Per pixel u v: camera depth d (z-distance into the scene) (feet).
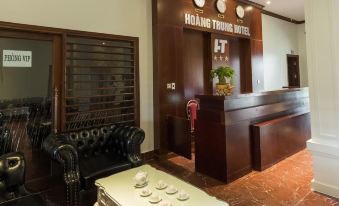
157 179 7.20
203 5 16.19
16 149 9.98
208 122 11.03
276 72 25.44
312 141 9.45
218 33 17.46
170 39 14.33
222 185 10.32
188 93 16.40
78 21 11.41
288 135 13.38
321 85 9.15
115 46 12.69
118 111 12.84
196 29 15.94
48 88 10.76
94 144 10.48
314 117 9.45
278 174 11.27
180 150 13.08
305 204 8.63
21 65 10.10
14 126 9.95
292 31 27.76
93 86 11.95
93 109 11.94
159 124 13.83
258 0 20.34
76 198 8.00
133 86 13.34
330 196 9.11
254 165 11.73
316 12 9.11
